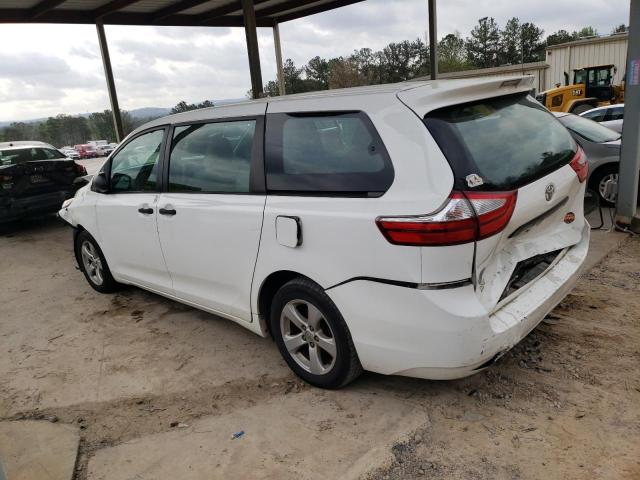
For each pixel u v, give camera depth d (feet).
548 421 9.01
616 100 69.36
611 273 15.46
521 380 10.27
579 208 11.06
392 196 8.42
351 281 8.92
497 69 104.12
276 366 11.66
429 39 34.76
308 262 9.52
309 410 9.86
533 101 10.77
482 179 8.15
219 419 9.87
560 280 10.15
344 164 9.20
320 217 9.18
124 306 15.99
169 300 16.20
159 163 13.21
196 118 12.39
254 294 10.93
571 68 90.27
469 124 8.80
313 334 10.05
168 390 11.05
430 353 8.33
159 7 37.14
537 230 9.70
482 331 8.21
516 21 269.85
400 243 8.14
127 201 14.12
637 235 18.74
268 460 8.62
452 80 10.07
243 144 11.00
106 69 38.09
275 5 39.24
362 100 9.27
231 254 11.15
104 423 10.06
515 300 9.29
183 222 12.19
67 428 9.88
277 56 43.65
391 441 8.77
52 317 15.66
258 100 11.22
